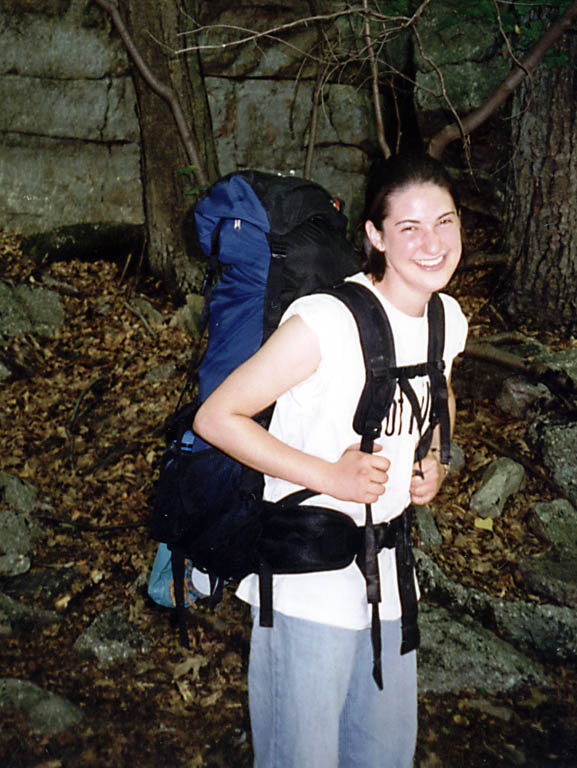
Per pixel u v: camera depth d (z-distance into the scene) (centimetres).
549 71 549
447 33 709
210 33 757
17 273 731
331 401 186
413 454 199
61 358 641
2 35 775
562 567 441
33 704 336
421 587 429
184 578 244
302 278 222
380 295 189
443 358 205
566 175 559
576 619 408
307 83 774
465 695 365
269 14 758
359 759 215
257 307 225
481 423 551
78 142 793
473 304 630
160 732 333
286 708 196
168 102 660
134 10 654
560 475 504
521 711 357
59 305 690
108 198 796
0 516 446
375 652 194
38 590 412
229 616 402
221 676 366
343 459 184
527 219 584
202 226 235
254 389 181
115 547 452
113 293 720
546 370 546
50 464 518
